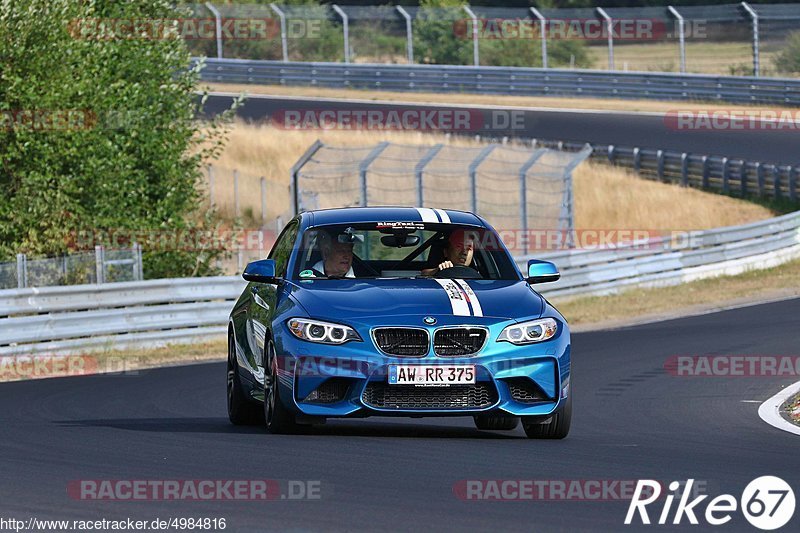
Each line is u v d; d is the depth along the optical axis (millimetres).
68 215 56656
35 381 38406
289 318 23484
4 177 56438
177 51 62969
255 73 129500
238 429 26094
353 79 128000
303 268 25406
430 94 126438
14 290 44000
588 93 125938
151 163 61719
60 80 55656
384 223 26219
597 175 100688
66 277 50031
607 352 44344
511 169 97125
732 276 73625
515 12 142375
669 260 70938
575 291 64938
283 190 92750
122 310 47406
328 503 17016
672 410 30297
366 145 103250
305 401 23078
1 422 27672
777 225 78875
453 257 25797
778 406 30547
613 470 19891
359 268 25547
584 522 15875
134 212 60438
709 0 185000
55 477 19234
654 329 52656
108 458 21203
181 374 39719
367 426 27031
